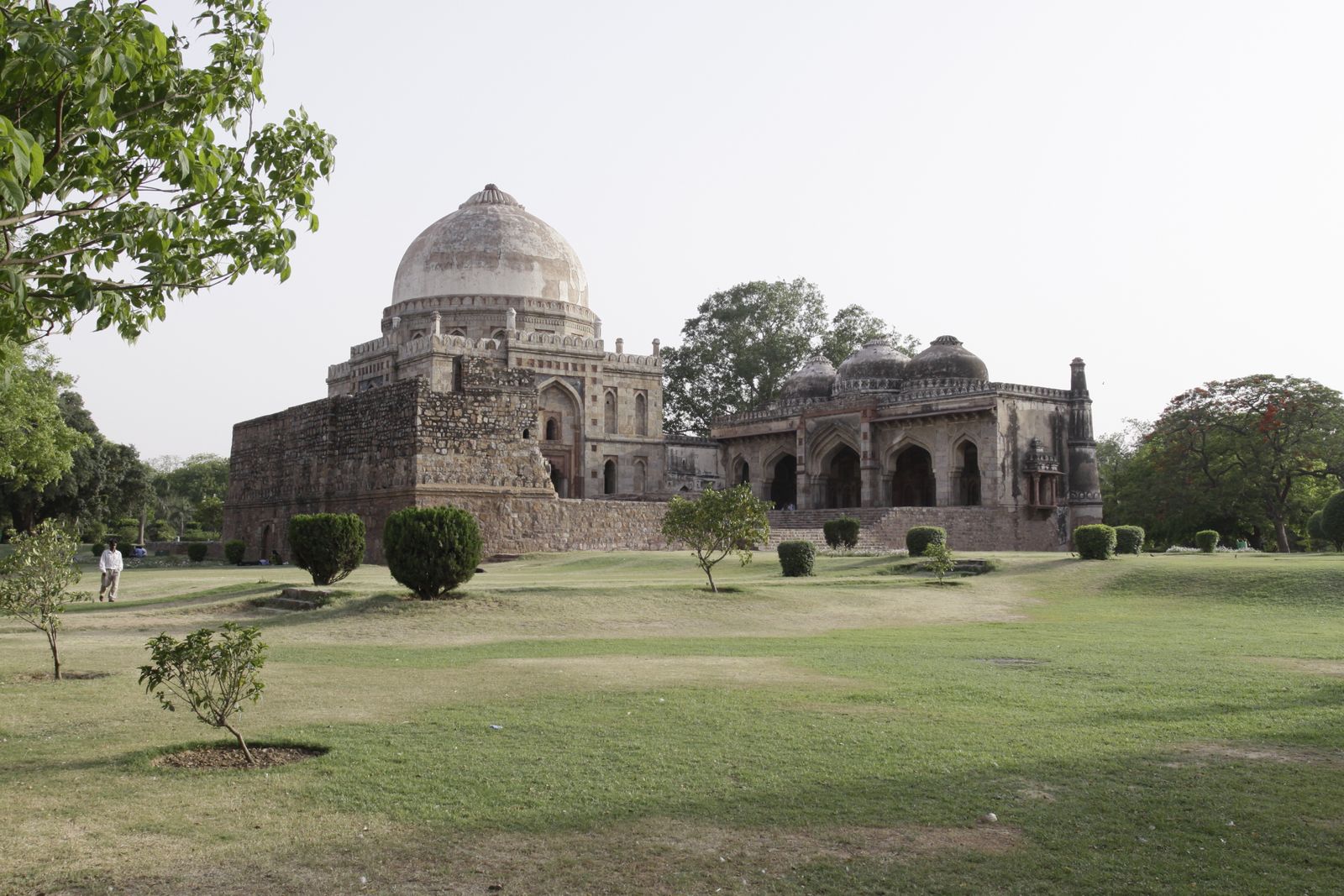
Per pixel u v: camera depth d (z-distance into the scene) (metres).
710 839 5.45
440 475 30.73
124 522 67.69
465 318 48.84
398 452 31.34
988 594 21.97
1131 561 25.72
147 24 7.35
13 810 5.97
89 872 5.00
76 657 12.45
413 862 5.14
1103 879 4.87
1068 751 7.28
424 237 51.16
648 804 6.04
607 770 6.78
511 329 46.84
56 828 5.64
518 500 32.03
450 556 17.41
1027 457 42.53
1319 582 20.03
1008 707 8.96
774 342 61.66
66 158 7.71
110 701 9.38
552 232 51.91
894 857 5.18
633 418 50.78
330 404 35.69
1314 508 46.06
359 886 4.82
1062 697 9.47
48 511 47.72
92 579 27.03
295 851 5.29
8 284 6.40
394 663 12.04
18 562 10.88
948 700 9.34
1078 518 43.56
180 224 7.74
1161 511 43.91
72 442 32.81
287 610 18.08
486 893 4.74
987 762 6.95
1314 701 9.22
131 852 5.27
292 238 8.91
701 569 27.05
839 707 8.95
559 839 5.45
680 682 10.37
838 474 50.47
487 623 16.14
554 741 7.60
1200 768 6.81
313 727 8.12
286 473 38.50
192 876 4.95
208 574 28.77
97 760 7.14
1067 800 6.08
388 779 6.58
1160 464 43.94
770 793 6.25
